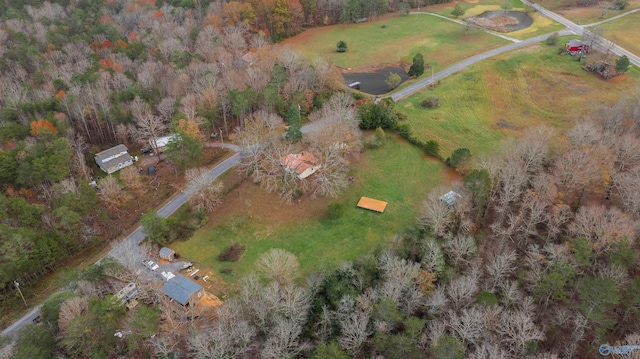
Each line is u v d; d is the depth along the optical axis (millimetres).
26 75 159625
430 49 198000
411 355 65000
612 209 85562
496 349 62188
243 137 115562
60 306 72812
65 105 131250
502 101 150250
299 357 69562
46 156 107250
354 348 68938
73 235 94250
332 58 198500
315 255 93625
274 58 158500
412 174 117938
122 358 68062
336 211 102438
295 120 120875
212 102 132750
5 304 82375
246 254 94375
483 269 83938
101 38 188375
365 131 136750
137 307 75875
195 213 104000
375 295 75938
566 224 89875
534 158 101812
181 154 112375
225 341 66500
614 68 155125
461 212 91750
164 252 92000
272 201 109625
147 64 154750
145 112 131125
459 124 139125
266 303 74125
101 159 122312
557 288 73875
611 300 67188
